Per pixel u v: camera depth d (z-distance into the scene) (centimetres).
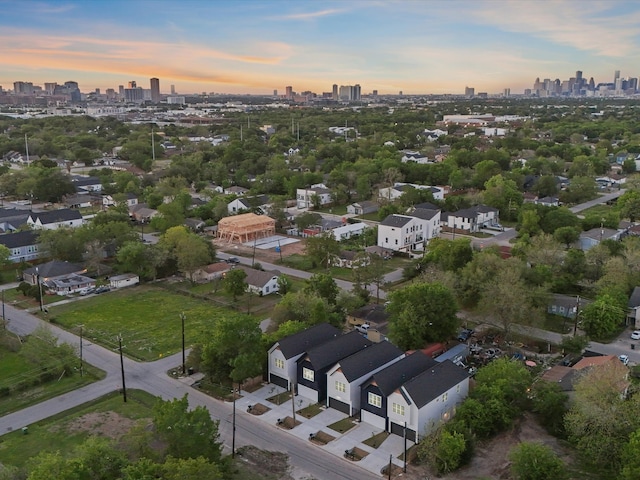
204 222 14688
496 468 5228
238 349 6600
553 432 5725
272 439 5741
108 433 5772
